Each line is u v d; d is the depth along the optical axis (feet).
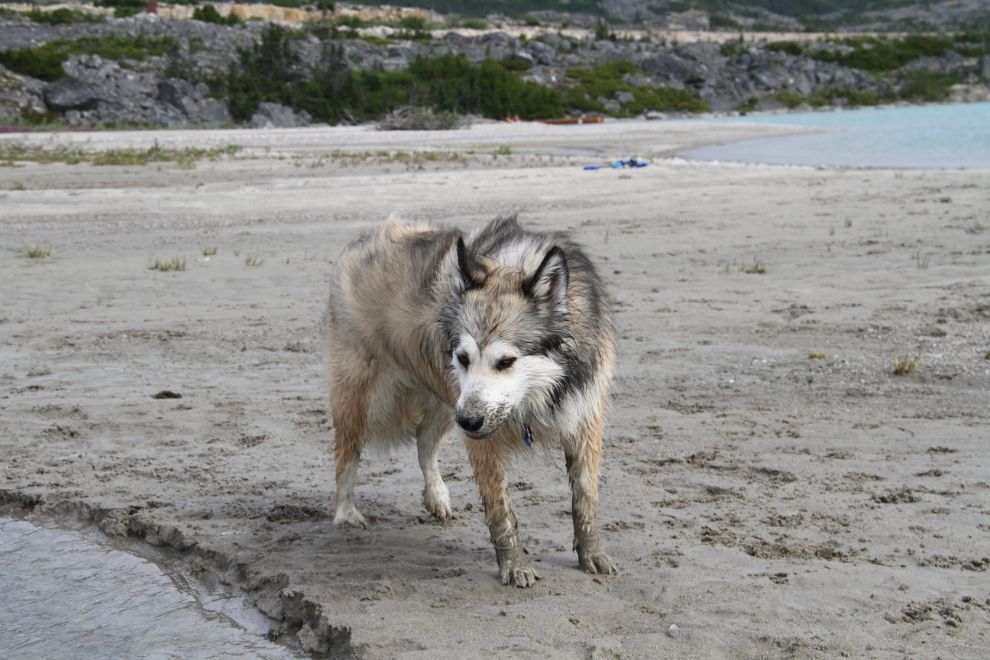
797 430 21.04
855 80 348.38
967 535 15.08
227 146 118.83
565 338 13.70
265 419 22.68
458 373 13.62
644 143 139.95
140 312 34.30
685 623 12.23
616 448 20.33
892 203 58.80
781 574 13.88
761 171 84.17
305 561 14.93
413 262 15.78
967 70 376.48
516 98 253.85
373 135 159.53
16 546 16.33
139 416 22.75
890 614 12.35
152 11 330.34
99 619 13.66
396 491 18.80
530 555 15.20
